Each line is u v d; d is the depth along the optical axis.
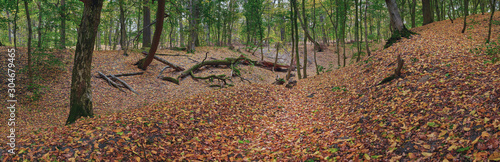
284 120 8.79
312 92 12.41
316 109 9.41
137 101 13.15
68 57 16.44
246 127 7.96
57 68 14.55
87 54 7.92
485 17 17.22
